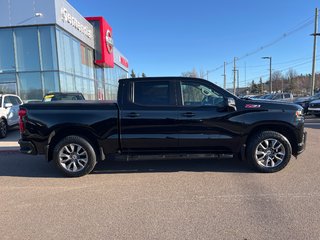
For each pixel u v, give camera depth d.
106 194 5.13
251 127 6.07
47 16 19.44
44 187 5.58
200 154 6.18
